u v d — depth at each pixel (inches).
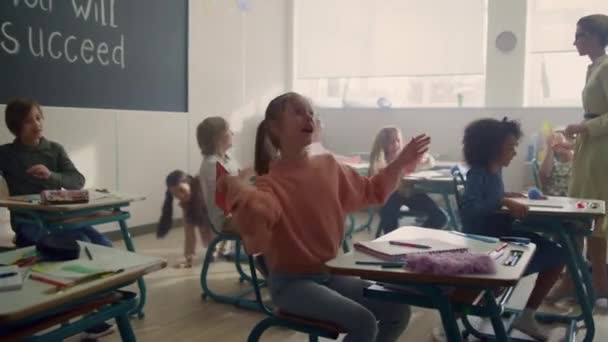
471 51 216.1
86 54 162.7
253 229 55.4
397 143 153.6
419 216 152.2
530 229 87.5
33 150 106.1
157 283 127.0
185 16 197.0
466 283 46.6
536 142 198.7
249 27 227.8
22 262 50.9
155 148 186.2
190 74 199.9
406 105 232.2
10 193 103.7
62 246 52.8
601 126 102.3
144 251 157.2
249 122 231.8
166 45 189.9
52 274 47.5
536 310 95.9
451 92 224.7
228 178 58.4
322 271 60.6
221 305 112.4
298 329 57.7
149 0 182.5
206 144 125.3
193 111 202.2
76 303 48.2
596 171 105.1
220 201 58.9
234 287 123.3
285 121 62.8
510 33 207.5
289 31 250.1
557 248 88.0
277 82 247.0
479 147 89.1
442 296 50.4
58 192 90.3
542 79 208.5
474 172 89.8
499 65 210.2
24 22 145.6
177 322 102.7
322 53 243.9
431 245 57.5
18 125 104.2
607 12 194.4
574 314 101.7
